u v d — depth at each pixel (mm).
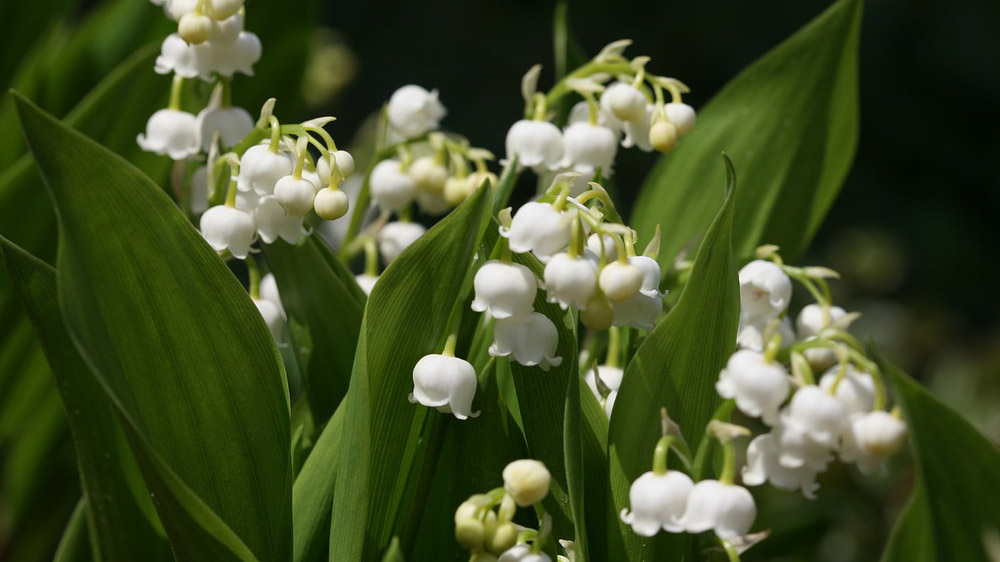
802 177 525
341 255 511
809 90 524
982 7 2074
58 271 416
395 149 508
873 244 1750
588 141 477
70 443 559
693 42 2027
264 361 440
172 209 427
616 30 2031
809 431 427
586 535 452
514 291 434
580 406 439
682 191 525
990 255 1907
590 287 427
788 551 562
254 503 445
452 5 2008
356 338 474
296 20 582
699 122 529
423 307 439
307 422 485
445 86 1925
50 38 580
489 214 438
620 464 442
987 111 2037
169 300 432
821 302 473
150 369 433
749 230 522
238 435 441
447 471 456
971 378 1058
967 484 451
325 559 458
